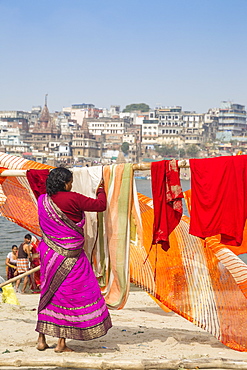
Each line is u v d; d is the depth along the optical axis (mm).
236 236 4422
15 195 5816
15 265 12242
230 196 4438
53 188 4359
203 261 5520
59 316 4262
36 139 199750
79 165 172250
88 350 4691
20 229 34500
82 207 4359
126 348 4844
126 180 4762
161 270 5496
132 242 4871
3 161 5832
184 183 92625
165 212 4656
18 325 5953
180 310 5195
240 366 4098
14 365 4082
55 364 4055
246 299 5285
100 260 4965
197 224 4551
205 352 4820
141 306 9156
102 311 4344
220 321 5133
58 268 4262
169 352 4754
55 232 4289
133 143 193750
